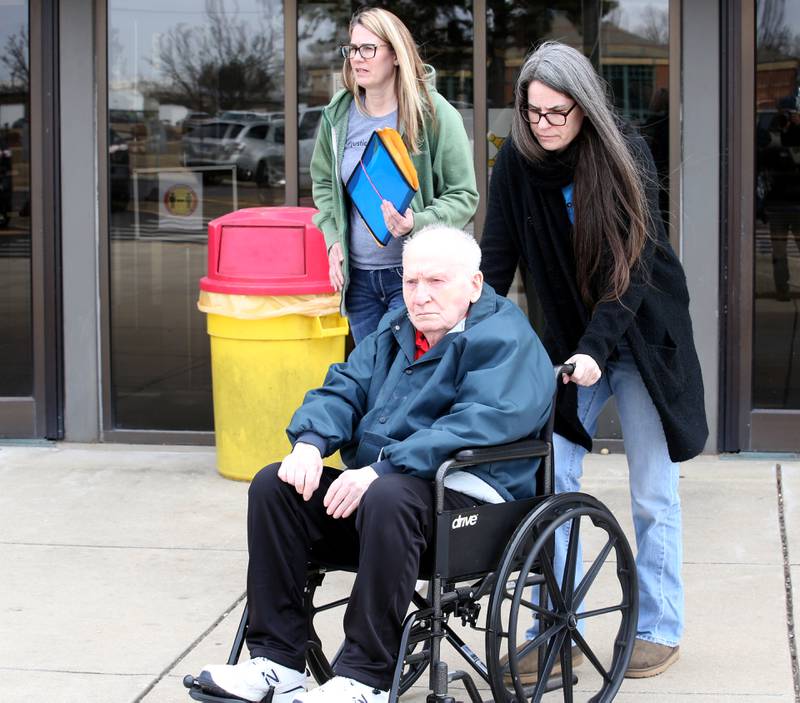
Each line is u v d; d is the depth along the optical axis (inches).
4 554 186.5
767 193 230.7
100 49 241.6
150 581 175.6
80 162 243.6
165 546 190.5
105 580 175.9
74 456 241.4
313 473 118.3
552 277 137.7
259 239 212.7
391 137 157.9
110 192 244.7
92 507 209.9
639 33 231.1
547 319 139.9
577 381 126.0
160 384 249.1
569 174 131.6
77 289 246.2
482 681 142.4
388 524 110.4
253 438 220.1
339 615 162.4
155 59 241.4
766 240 231.5
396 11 236.2
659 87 231.8
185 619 161.6
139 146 243.6
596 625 157.0
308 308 211.9
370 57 165.0
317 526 122.7
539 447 120.8
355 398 127.5
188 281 245.9
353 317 179.0
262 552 119.2
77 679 142.9
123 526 200.1
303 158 241.4
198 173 243.4
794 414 233.1
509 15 233.8
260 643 118.3
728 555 182.2
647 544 142.2
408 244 123.5
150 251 245.8
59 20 241.1
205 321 246.5
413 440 114.7
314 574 125.4
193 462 237.6
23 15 242.1
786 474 222.7
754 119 229.6
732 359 233.1
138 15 240.8
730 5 227.8
